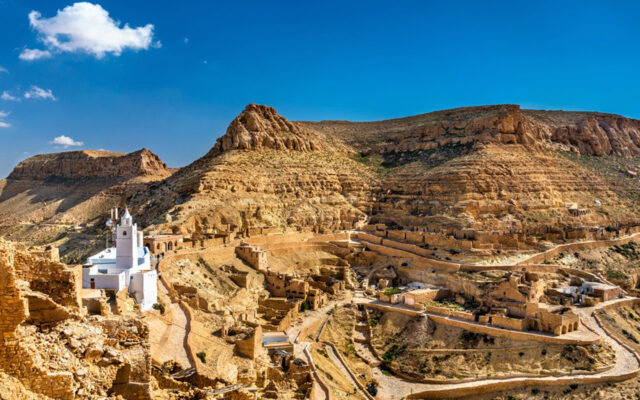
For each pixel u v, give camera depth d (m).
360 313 106.62
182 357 49.66
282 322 89.50
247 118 184.38
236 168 158.38
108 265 68.00
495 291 103.50
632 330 99.56
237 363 55.59
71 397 24.44
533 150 186.50
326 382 70.81
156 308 63.41
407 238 138.50
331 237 142.25
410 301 107.44
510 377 83.88
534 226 143.50
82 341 27.44
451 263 119.75
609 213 165.38
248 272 109.06
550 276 119.75
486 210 150.25
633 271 131.75
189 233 122.44
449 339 95.12
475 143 189.00
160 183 184.50
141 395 27.95
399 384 84.88
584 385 79.94
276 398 50.44
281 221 148.25
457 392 81.88
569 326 92.31
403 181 175.75
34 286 29.38
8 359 23.72
